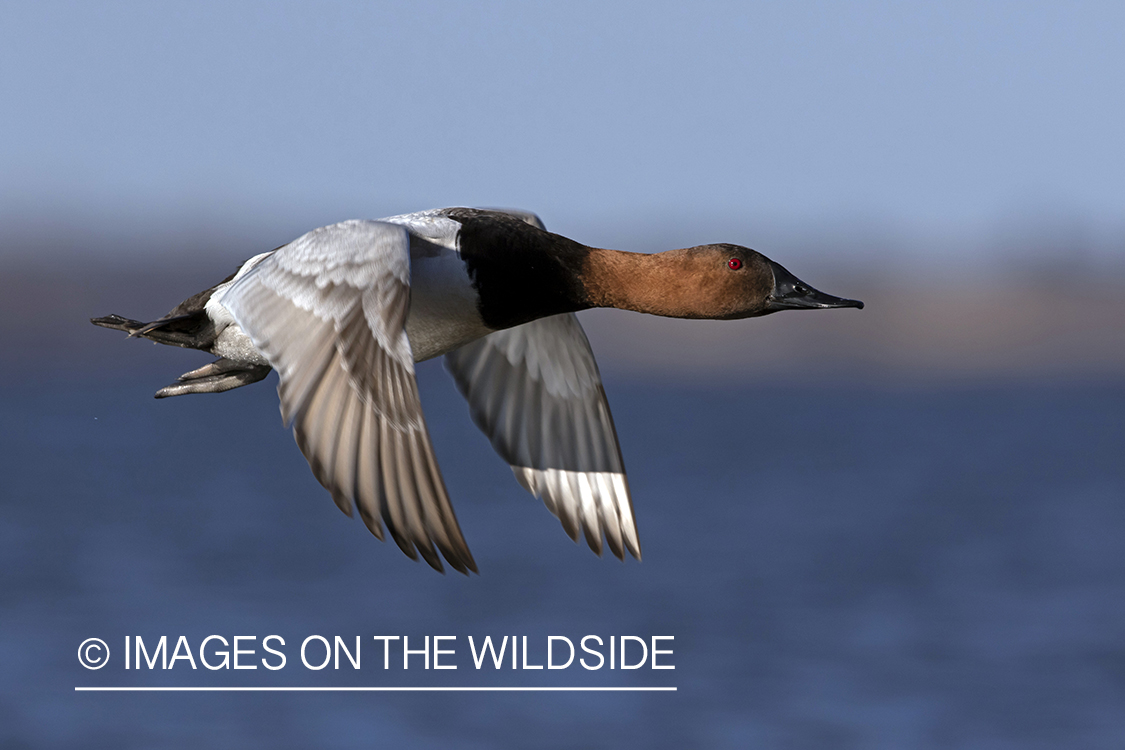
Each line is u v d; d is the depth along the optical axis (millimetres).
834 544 22906
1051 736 13906
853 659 16375
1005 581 20234
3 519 24891
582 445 8312
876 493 28516
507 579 20578
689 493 28391
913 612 18250
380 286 5922
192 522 25234
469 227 7480
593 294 7668
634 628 17625
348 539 23828
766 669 15992
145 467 32938
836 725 14375
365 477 5523
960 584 19984
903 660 16219
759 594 19375
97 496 28031
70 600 18938
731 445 36531
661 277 7652
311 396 5723
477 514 26188
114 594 19375
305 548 22969
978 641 17000
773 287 7719
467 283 7418
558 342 8258
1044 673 15758
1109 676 15625
